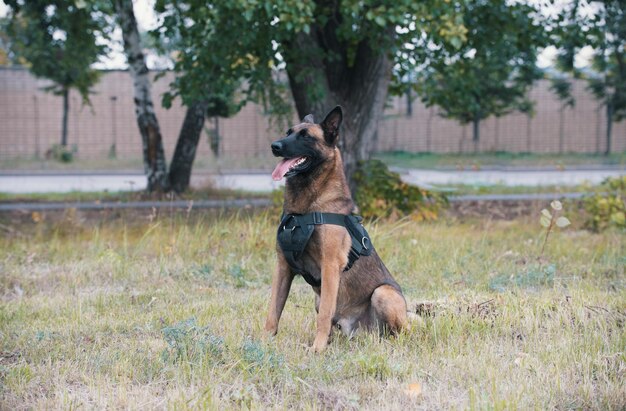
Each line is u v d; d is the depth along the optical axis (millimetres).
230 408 3701
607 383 4078
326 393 3926
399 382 4188
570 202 13492
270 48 11203
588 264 8320
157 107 33625
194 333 4793
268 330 5074
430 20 10250
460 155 36531
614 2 12961
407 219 11742
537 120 38000
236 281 7461
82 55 17094
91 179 23547
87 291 7090
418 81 15188
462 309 5730
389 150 37438
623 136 38312
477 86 14352
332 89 12156
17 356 4703
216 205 14578
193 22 12078
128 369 4332
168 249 8773
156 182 16656
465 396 3918
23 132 34656
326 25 12156
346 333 5297
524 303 5930
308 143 4895
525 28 12570
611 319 5340
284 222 4996
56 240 9562
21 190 19891
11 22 17906
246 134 34812
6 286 7156
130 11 15344
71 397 3879
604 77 35438
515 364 4438
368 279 5207
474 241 9773
